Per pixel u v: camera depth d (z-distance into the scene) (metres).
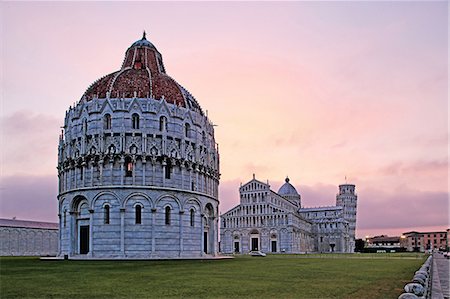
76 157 91.00
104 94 94.38
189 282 38.84
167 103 94.25
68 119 96.00
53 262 76.12
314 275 47.78
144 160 88.69
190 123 97.25
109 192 87.06
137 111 90.81
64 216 93.81
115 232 86.12
